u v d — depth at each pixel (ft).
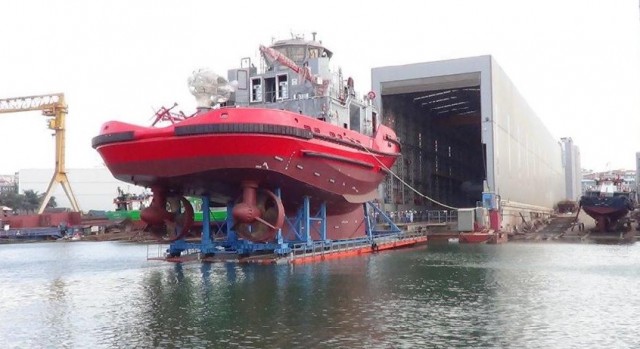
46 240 261.85
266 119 95.81
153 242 227.40
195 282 85.56
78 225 279.90
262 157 96.73
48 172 505.25
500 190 193.16
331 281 84.43
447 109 252.01
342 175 118.21
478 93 222.48
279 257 108.37
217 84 114.42
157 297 73.26
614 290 75.72
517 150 230.27
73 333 55.11
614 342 48.80
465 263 110.11
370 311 61.87
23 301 75.15
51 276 104.32
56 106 302.45
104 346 49.65
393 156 149.79
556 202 387.55
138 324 57.72
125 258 143.74
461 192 295.28
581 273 93.61
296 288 77.92
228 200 117.19
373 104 173.27
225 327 55.11
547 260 115.55
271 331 53.11
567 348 46.96
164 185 107.96
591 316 59.11
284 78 132.26
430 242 175.52
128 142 98.02
